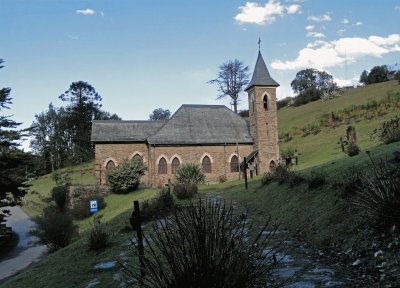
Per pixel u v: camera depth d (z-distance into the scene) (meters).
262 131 47.34
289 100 93.19
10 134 37.38
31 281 10.53
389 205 7.80
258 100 47.84
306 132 57.78
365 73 95.06
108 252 11.66
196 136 47.00
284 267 7.48
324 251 8.54
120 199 39.00
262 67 49.16
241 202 17.84
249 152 48.06
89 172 74.25
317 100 83.38
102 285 8.34
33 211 57.66
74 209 37.16
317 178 13.07
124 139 46.72
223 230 4.72
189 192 22.73
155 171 44.84
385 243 7.38
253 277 4.65
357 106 56.44
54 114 104.44
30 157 38.94
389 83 76.31
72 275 9.88
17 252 31.00
